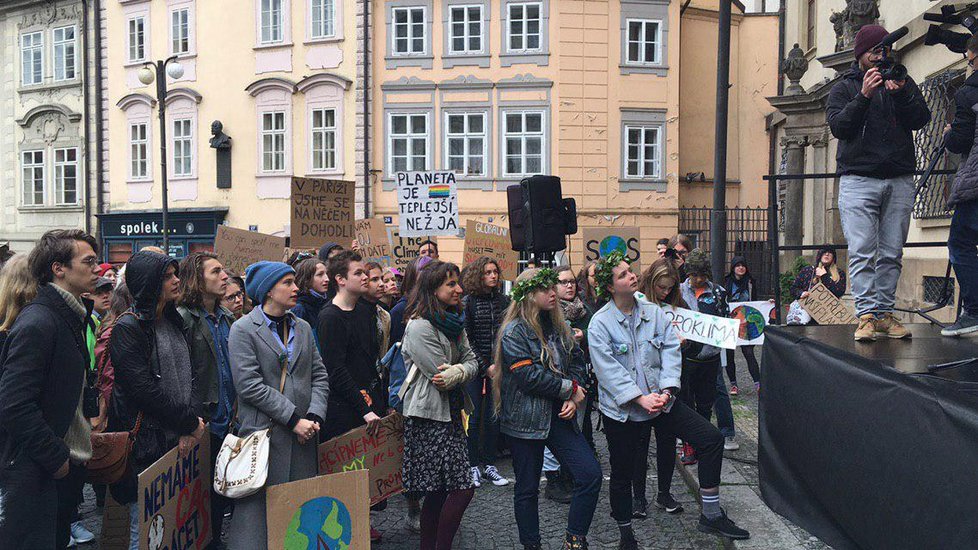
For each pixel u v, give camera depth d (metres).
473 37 21.80
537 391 4.77
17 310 4.02
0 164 28.22
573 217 8.49
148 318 4.35
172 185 24.52
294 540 4.29
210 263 5.07
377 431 5.15
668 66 21.92
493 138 21.72
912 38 11.29
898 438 3.88
